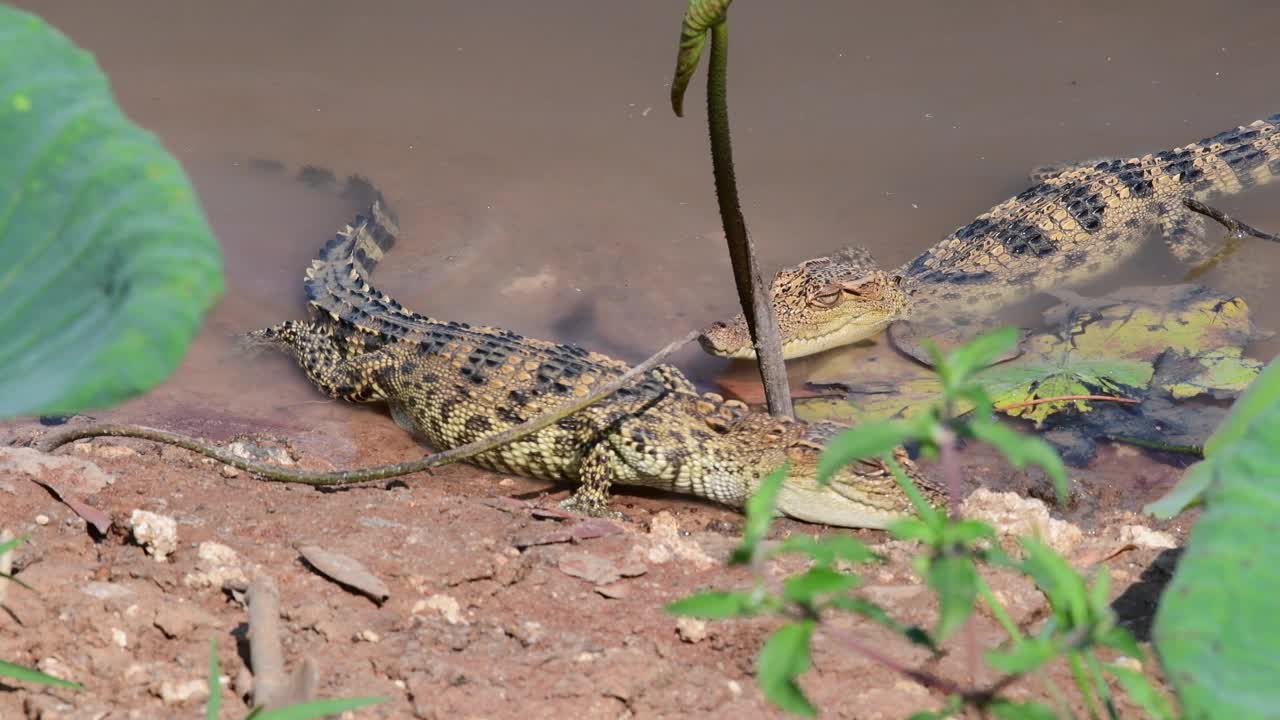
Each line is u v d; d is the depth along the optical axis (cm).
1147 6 1705
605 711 484
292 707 374
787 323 1016
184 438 713
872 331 1062
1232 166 1327
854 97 1494
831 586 287
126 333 214
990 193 1315
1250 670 308
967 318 1116
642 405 841
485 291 1119
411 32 1677
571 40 1653
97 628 502
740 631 532
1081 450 848
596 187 1305
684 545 633
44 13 1650
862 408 932
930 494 761
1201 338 982
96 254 239
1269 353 980
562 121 1444
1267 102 1467
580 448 833
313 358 989
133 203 243
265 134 1405
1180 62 1561
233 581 545
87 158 253
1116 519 738
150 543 567
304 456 802
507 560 602
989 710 329
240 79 1536
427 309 1085
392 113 1461
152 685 472
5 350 234
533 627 538
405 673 497
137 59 1565
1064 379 933
